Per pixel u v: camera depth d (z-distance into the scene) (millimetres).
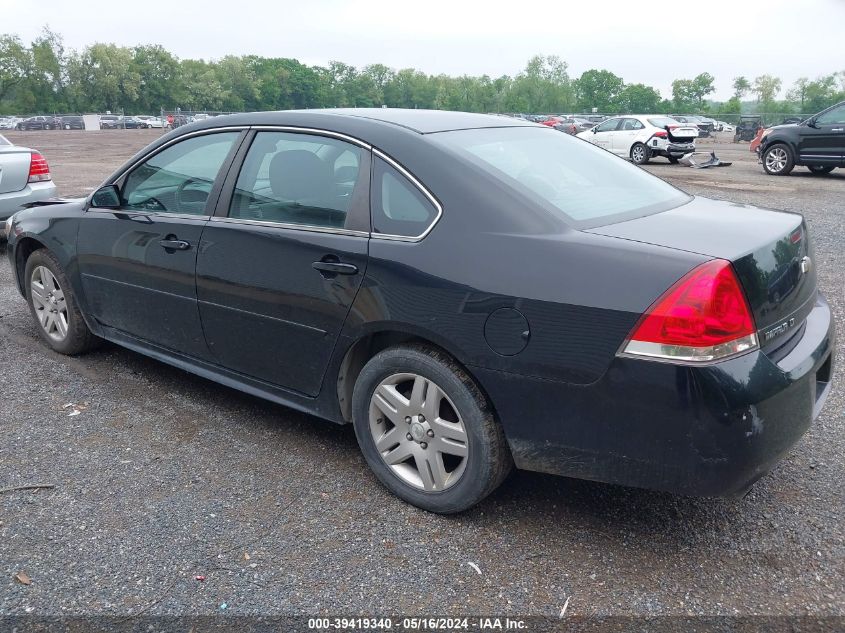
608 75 151125
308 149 3303
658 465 2463
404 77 154125
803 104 120375
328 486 3221
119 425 3797
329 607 2467
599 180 3275
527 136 3504
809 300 2891
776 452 2496
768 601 2494
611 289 2453
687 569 2664
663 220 2887
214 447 3572
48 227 4512
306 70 147375
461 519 2973
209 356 3729
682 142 21594
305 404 3363
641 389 2410
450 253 2752
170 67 125062
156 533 2863
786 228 2855
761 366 2420
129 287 4020
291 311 3219
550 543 2818
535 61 154750
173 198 3811
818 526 2918
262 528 2904
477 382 2779
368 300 2930
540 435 2643
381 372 3010
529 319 2561
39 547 2771
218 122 3713
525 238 2662
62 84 116562
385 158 3043
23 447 3551
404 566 2680
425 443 2951
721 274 2367
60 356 4766
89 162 22125
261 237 3311
